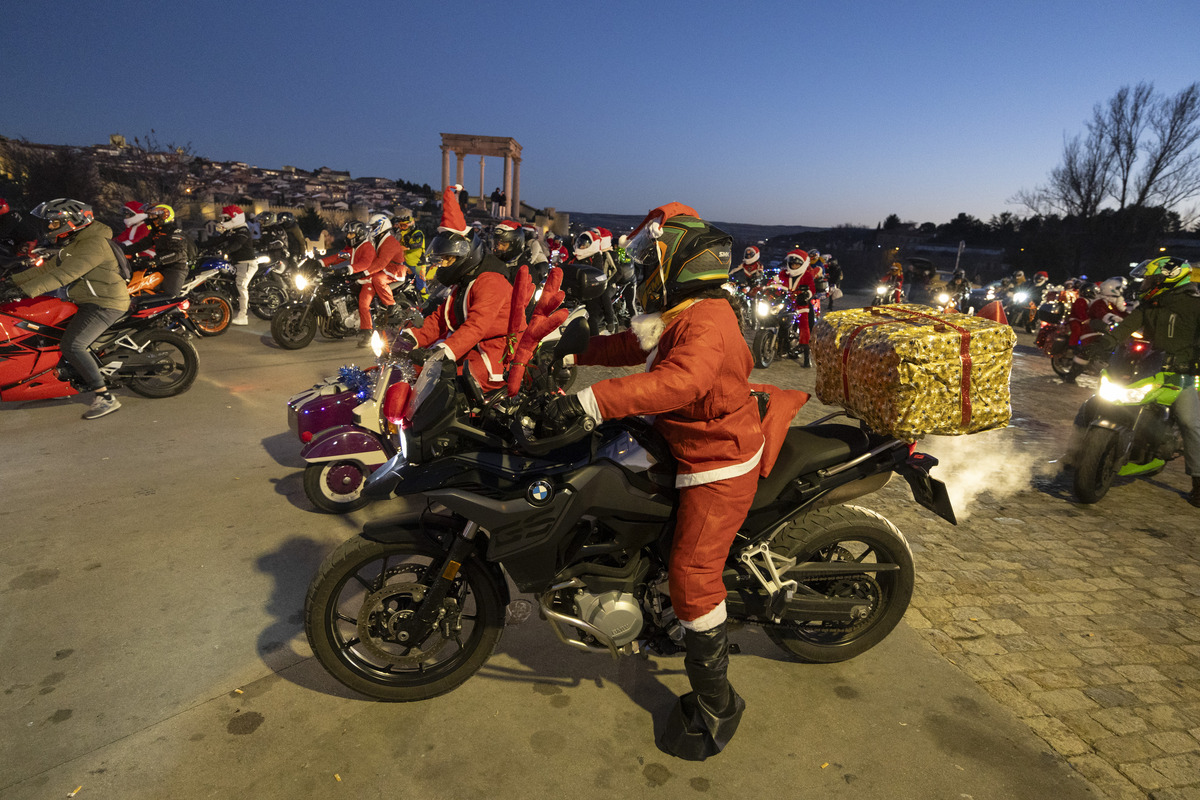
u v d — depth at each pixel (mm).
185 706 2523
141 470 4691
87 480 4488
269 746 2348
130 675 2680
